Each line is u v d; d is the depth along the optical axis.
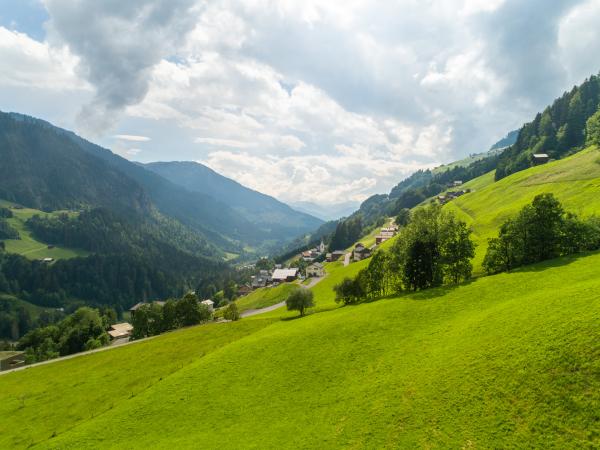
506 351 42.91
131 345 109.62
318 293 156.88
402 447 35.91
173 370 76.00
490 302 62.84
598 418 31.55
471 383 40.66
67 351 140.25
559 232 78.44
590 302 45.44
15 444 57.44
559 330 41.94
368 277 101.88
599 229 77.44
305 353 64.00
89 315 170.88
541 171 182.12
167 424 52.88
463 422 36.31
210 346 89.38
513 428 33.81
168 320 147.25
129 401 63.28
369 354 58.03
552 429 32.38
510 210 140.12
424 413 39.25
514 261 82.06
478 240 124.31
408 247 92.62
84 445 51.50
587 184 128.12
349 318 74.62
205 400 57.16
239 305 198.12
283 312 131.50
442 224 91.00
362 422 41.44
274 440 42.81
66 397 73.50
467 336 51.16
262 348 70.88
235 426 48.62
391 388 46.09
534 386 36.69
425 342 55.81
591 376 34.97
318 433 42.00
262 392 55.78
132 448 48.19
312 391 52.72
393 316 69.50
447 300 69.94
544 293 55.47
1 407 73.38
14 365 137.50
